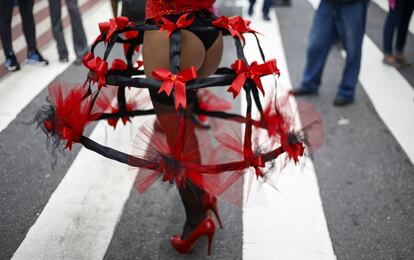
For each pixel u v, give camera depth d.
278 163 2.92
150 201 3.37
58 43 5.47
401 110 4.81
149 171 2.41
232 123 3.75
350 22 4.59
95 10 7.65
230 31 2.43
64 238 2.97
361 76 5.59
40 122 2.46
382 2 8.95
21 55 5.65
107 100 3.07
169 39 2.32
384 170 3.81
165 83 2.26
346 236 3.08
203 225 2.76
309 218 3.24
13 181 3.46
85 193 3.40
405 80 5.53
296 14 8.11
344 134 4.34
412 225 3.20
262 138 2.67
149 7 2.44
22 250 2.85
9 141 3.91
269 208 3.32
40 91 4.77
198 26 2.43
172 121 2.57
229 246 2.98
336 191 3.54
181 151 2.38
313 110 3.00
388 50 5.89
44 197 3.33
